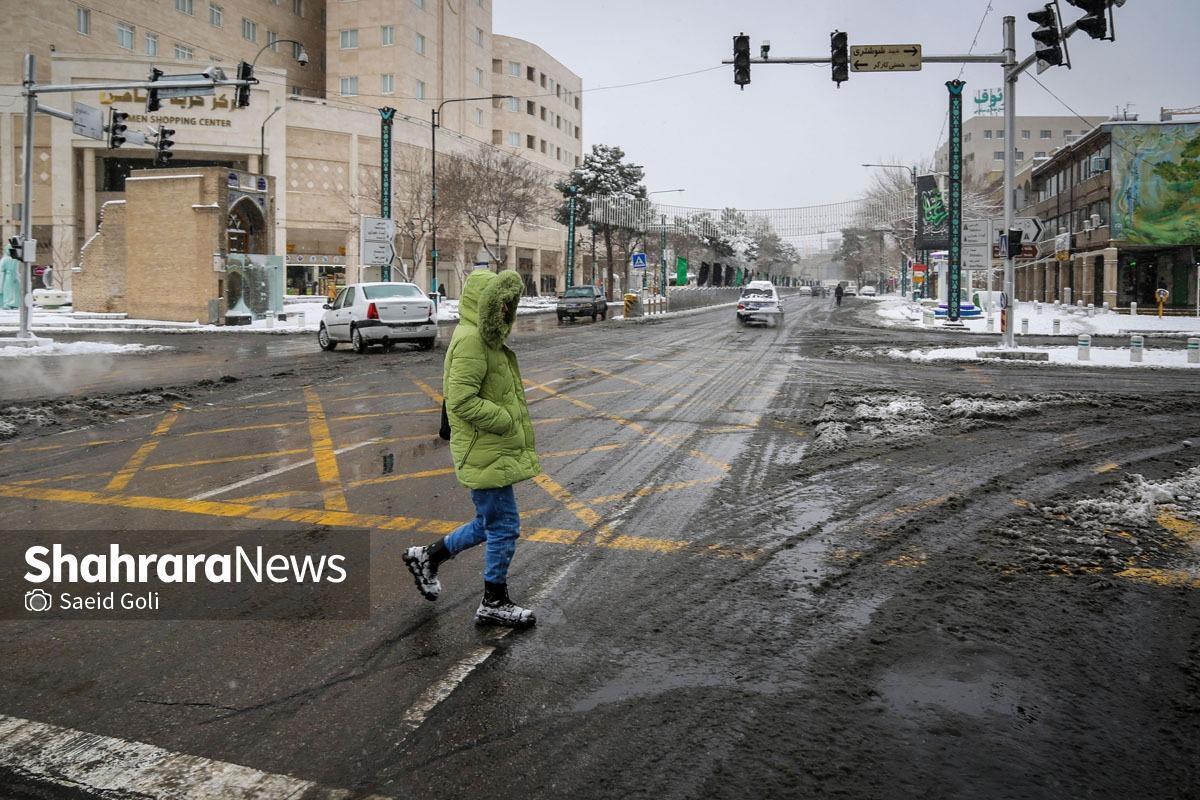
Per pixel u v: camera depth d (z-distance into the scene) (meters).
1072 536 5.71
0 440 9.01
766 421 10.55
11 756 3.05
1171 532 5.80
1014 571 5.03
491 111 83.12
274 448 8.63
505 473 4.12
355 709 3.38
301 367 16.81
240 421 10.30
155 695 3.50
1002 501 6.63
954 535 5.76
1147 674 3.71
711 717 3.32
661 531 5.85
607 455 8.42
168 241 32.91
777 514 6.27
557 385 14.26
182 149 54.28
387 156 35.88
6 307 41.53
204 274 32.31
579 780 2.89
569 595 4.65
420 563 4.44
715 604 4.52
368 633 4.13
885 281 119.25
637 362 18.56
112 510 6.27
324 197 59.00
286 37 69.50
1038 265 60.38
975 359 19.62
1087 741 3.16
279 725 3.26
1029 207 62.16
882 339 26.98
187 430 9.67
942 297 53.19
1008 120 20.25
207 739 3.15
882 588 4.76
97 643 4.01
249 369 16.44
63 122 53.12
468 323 4.16
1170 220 42.09
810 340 26.22
